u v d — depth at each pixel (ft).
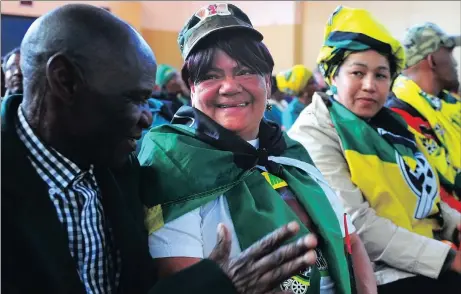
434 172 5.13
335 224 3.53
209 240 3.04
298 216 3.42
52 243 2.11
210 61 3.23
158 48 18.43
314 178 3.77
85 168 2.34
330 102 4.96
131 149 2.34
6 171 2.07
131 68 2.18
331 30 4.93
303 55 17.80
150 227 2.92
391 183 4.66
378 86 4.80
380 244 4.49
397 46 4.75
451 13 14.89
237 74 3.24
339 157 4.66
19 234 2.03
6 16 9.48
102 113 2.16
